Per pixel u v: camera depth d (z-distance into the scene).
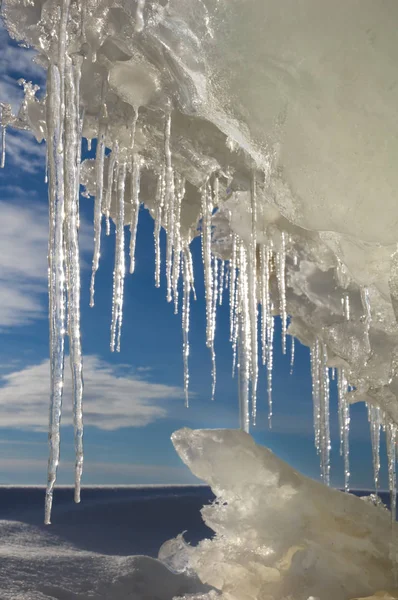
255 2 2.90
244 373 4.73
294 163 3.00
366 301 4.02
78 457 3.29
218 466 4.16
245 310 4.89
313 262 5.08
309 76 2.88
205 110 3.30
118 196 4.54
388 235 2.87
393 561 3.77
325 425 5.51
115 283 4.46
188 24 3.02
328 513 4.04
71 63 3.41
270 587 3.72
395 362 3.78
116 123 4.04
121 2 3.11
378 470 5.07
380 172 2.82
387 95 2.74
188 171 4.39
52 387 3.20
